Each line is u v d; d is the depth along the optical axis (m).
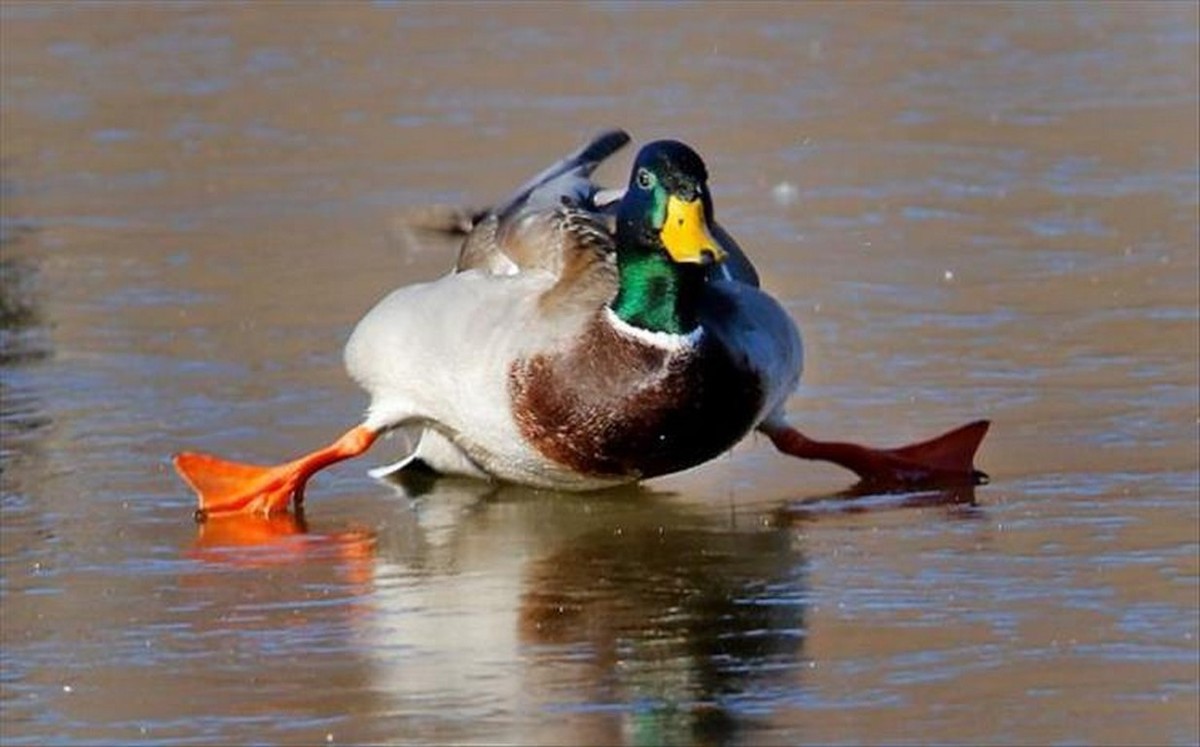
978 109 21.95
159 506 12.27
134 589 10.92
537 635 10.11
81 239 18.39
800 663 9.62
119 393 14.24
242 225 18.72
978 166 19.89
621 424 11.67
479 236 12.95
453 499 12.40
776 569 10.98
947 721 8.90
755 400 11.86
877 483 12.44
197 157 21.17
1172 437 12.90
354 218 18.81
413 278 17.00
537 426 11.84
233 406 13.96
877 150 20.52
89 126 22.47
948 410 13.58
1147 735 8.70
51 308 16.34
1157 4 26.20
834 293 16.20
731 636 10.01
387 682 9.54
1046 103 22.11
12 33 26.52
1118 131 20.94
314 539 11.73
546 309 11.88
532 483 12.44
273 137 21.80
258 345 15.30
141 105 23.19
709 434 11.78
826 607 10.38
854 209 18.61
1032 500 11.94
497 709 9.16
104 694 9.49
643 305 11.59
